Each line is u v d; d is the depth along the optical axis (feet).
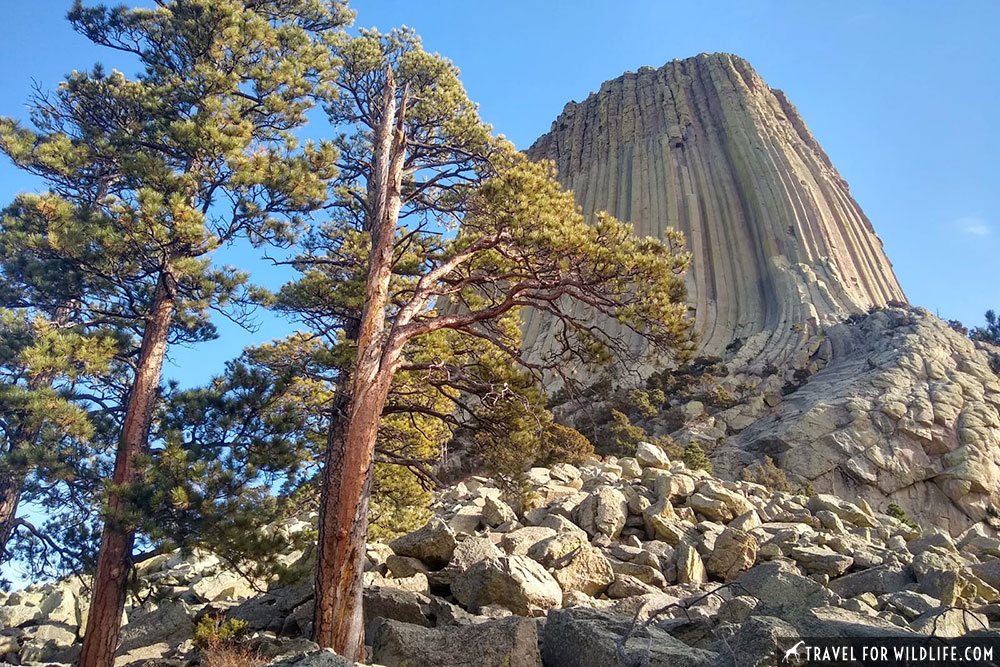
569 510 59.31
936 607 33.37
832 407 189.57
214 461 39.65
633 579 44.45
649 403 202.18
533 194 42.39
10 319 47.37
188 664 35.32
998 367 209.97
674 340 40.83
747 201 354.13
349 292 50.83
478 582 38.86
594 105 482.28
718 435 198.08
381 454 50.14
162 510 38.65
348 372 47.03
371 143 63.10
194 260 46.42
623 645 23.24
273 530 42.16
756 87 440.04
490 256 45.55
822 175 378.32
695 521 61.72
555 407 201.77
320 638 32.14
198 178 52.03
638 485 67.82
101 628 37.58
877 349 221.66
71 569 46.34
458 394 52.49
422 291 40.98
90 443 43.88
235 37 56.44
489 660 28.14
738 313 301.84
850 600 33.12
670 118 425.28
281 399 47.62
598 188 406.21
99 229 45.01
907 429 178.91
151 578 55.93
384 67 62.23
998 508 164.66
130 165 49.01
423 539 45.93
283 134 59.62
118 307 52.11
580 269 41.55
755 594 34.73
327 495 36.83
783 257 315.17
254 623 40.88
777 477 155.63
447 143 58.34
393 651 29.89
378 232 42.32
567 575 43.24
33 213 47.52
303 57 59.11
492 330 47.83
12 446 44.88
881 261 345.92
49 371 43.37
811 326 261.24
